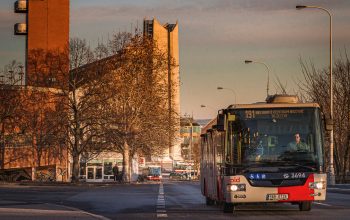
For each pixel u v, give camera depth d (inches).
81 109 2456.9
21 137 2741.1
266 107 779.4
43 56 2792.8
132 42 2662.4
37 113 2647.6
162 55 2736.2
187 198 1185.4
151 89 2691.9
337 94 2370.8
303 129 775.1
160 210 852.6
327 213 765.3
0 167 2797.7
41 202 1047.0
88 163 3661.4
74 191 1519.4
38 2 3681.1
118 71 2610.7
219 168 819.4
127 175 2723.9
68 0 3727.9
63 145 2657.5
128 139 2620.6
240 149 770.2
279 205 948.6
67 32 3715.6
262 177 760.3
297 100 813.2
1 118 2645.2
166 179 4995.1
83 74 2519.7
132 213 797.2
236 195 761.6
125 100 2640.3
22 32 3727.9
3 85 2655.0
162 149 2906.0
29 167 2957.7
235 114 778.2
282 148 768.9
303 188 759.7
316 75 2449.6
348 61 2401.6
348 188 1577.3
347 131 2268.7
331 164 1828.2
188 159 5994.1
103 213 800.3
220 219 694.5
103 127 2471.7
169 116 2768.2
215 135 873.5
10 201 1074.7
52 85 2576.3
